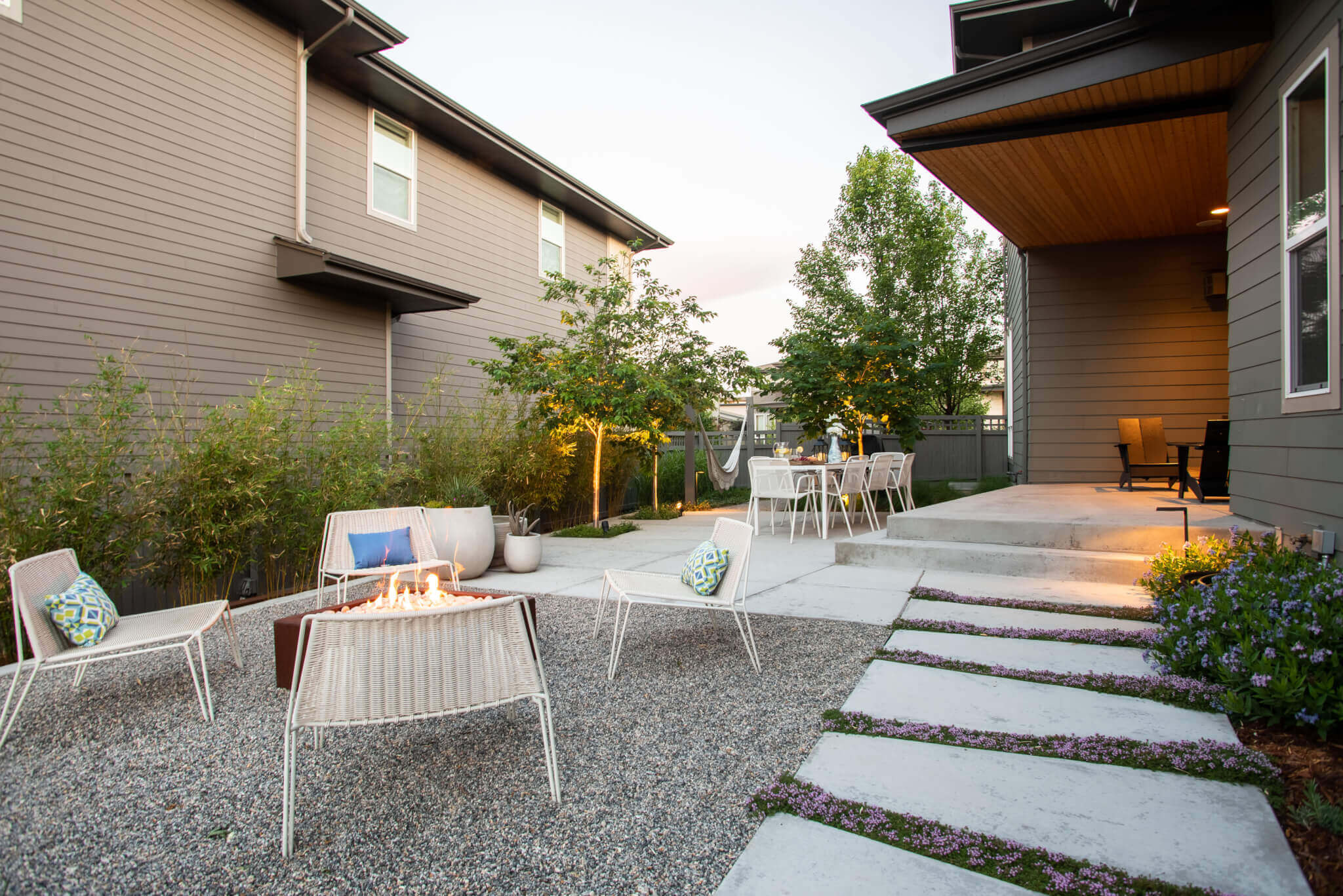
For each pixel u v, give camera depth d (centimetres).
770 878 165
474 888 166
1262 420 425
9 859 179
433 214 815
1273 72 406
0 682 318
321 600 431
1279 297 400
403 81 722
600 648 359
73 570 292
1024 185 642
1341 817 175
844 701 278
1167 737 234
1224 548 388
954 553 514
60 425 446
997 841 175
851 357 905
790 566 562
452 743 248
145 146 524
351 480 540
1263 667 237
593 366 768
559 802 205
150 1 529
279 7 619
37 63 463
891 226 1873
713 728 256
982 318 1983
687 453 1109
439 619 203
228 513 460
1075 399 845
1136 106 499
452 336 839
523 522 583
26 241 456
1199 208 710
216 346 568
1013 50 877
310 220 669
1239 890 155
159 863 178
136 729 263
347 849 183
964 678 298
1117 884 156
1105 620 375
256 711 281
